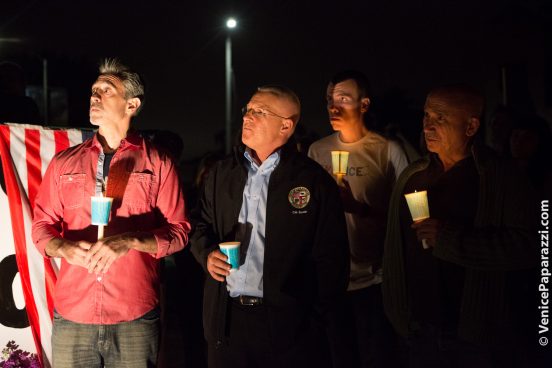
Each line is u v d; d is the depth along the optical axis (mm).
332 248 3703
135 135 3645
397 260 3809
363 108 4777
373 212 4676
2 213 4082
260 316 3629
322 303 3725
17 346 4109
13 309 4102
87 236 3439
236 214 3729
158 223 3668
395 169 4754
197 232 3846
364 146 4785
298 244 3645
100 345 3447
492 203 3439
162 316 4277
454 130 3584
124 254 3287
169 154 3740
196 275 5688
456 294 3541
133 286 3473
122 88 3539
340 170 4504
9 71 5676
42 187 3574
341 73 4797
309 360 3688
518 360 3568
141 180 3525
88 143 3596
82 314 3404
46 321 4148
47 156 4207
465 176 3602
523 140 4672
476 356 3480
